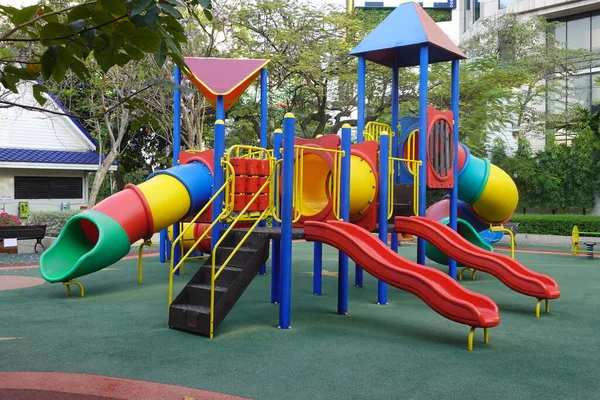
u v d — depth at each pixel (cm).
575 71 2964
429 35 903
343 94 2278
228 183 725
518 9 3519
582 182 2614
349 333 634
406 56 1045
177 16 224
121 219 866
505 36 2805
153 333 618
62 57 253
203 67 1113
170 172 968
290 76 2158
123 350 544
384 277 631
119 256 866
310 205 810
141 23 223
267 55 1909
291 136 655
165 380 451
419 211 879
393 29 948
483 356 543
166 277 1073
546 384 454
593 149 2534
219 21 1716
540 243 2130
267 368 488
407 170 953
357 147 842
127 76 1711
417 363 513
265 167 790
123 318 699
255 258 661
